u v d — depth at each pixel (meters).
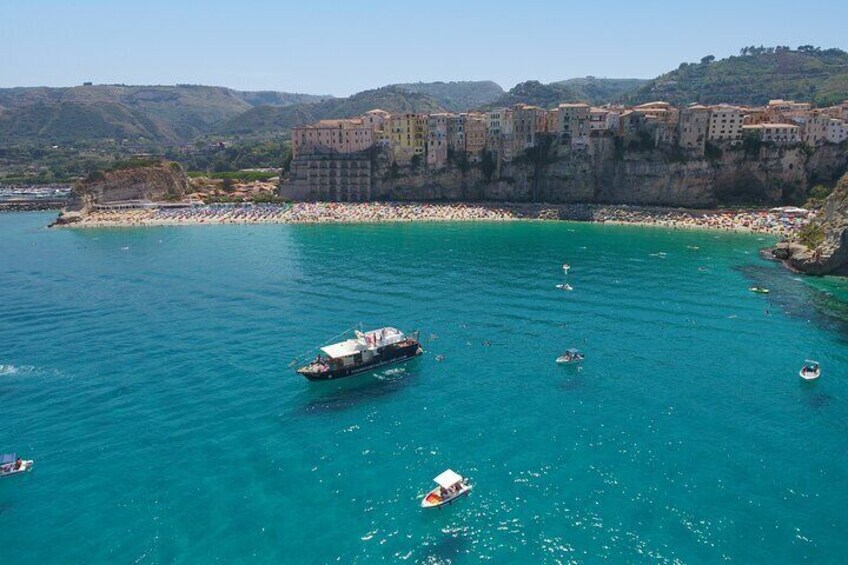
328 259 135.62
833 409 60.53
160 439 56.03
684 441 54.56
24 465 51.16
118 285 113.69
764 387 65.69
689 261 130.50
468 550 41.22
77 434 57.03
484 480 48.94
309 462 52.03
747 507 45.19
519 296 102.00
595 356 75.00
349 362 70.19
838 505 45.41
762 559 39.84
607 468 50.41
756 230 169.88
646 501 46.00
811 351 76.12
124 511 45.75
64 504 46.72
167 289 109.94
